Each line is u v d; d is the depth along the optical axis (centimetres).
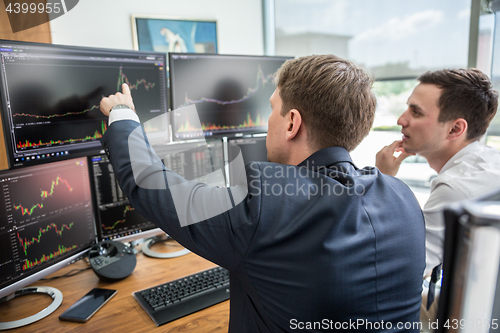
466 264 26
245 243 54
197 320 90
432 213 99
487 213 24
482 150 104
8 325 87
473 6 166
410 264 57
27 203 97
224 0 219
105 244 119
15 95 97
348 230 52
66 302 98
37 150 104
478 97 97
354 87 59
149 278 111
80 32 176
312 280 50
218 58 143
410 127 109
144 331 85
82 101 112
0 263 90
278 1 236
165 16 198
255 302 59
